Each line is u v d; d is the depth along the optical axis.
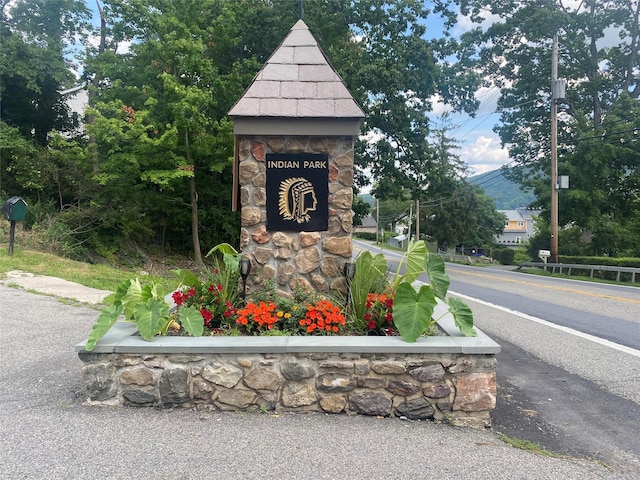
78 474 2.84
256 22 19.81
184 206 20.56
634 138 25.00
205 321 4.52
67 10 21.59
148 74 17.33
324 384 3.85
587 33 28.61
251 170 5.30
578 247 30.56
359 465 3.05
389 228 93.25
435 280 4.58
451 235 47.41
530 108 30.03
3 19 20.69
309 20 19.20
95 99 18.06
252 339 3.98
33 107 20.33
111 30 18.16
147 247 20.11
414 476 2.95
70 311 7.47
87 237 16.45
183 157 16.92
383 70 18.33
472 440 3.54
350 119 5.12
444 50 20.62
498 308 10.64
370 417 3.85
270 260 5.30
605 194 27.62
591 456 3.48
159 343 3.88
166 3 17.45
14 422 3.55
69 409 3.81
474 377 3.85
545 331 8.07
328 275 5.27
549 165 28.48
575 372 5.71
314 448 3.27
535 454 3.38
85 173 16.52
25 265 11.35
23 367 4.81
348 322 4.65
